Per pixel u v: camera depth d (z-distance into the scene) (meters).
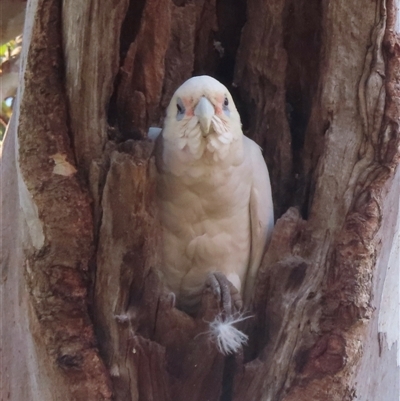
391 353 2.79
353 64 2.67
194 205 2.77
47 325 2.40
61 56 2.62
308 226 2.69
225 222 2.84
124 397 2.45
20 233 2.62
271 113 3.13
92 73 2.55
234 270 2.92
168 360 2.61
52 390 2.39
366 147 2.63
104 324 2.49
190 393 2.60
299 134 3.09
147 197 2.59
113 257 2.53
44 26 2.59
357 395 2.44
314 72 3.01
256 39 3.15
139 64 2.87
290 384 2.44
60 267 2.46
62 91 2.60
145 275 2.58
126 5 2.54
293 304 2.53
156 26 2.83
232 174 2.76
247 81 3.26
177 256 2.85
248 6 3.18
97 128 2.60
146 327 2.57
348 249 2.51
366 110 2.63
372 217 2.52
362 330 2.40
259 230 2.89
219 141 2.66
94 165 2.56
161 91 3.09
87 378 2.36
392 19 2.62
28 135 2.55
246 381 2.56
